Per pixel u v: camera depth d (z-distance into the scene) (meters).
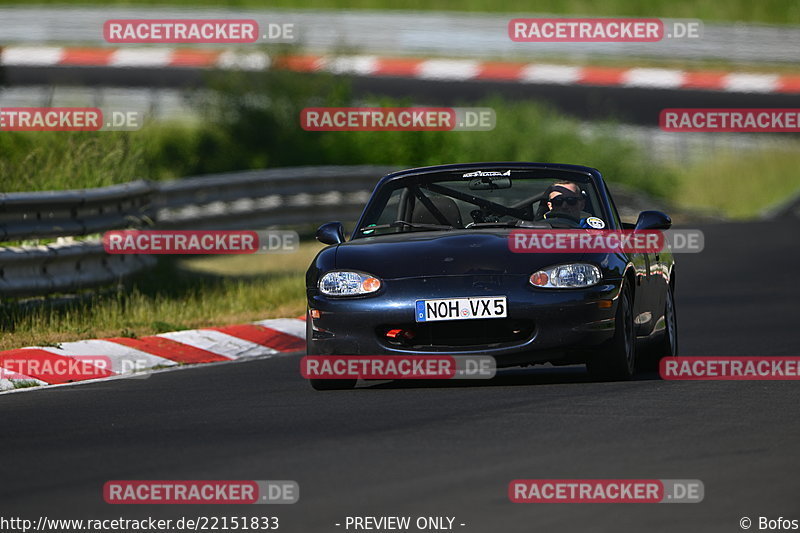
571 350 30.61
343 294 31.19
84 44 174.75
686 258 74.50
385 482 20.56
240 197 74.44
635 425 25.27
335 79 114.25
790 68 165.12
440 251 31.61
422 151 116.75
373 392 31.09
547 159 128.12
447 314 30.48
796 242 81.88
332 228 34.72
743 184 142.25
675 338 37.50
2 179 49.78
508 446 23.33
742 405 27.73
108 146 55.94
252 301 49.72
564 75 158.25
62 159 53.31
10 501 20.05
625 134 148.88
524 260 31.14
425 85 161.38
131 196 51.16
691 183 142.62
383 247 32.25
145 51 161.75
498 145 124.75
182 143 109.81
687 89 154.25
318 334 31.33
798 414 26.48
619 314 31.11
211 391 32.44
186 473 21.66
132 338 39.97
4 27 177.88
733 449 22.81
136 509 19.38
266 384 33.59
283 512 18.88
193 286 52.72
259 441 24.52
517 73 159.25
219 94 112.06
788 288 58.69
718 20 189.88
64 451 24.09
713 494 19.56
